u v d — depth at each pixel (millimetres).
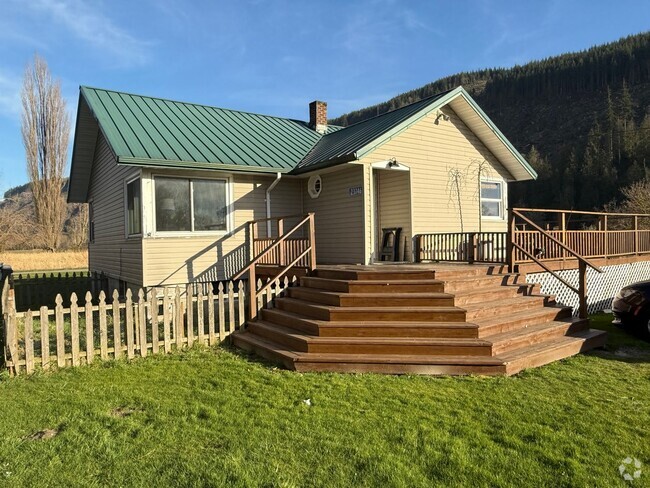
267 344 7375
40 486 3484
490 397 5293
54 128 41781
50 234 41594
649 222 24000
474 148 13414
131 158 9648
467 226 13172
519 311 7977
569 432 4348
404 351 6637
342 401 5188
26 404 5211
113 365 6809
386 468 3664
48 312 6602
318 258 12680
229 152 11680
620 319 8766
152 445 4129
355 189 11289
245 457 3881
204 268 11297
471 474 3592
